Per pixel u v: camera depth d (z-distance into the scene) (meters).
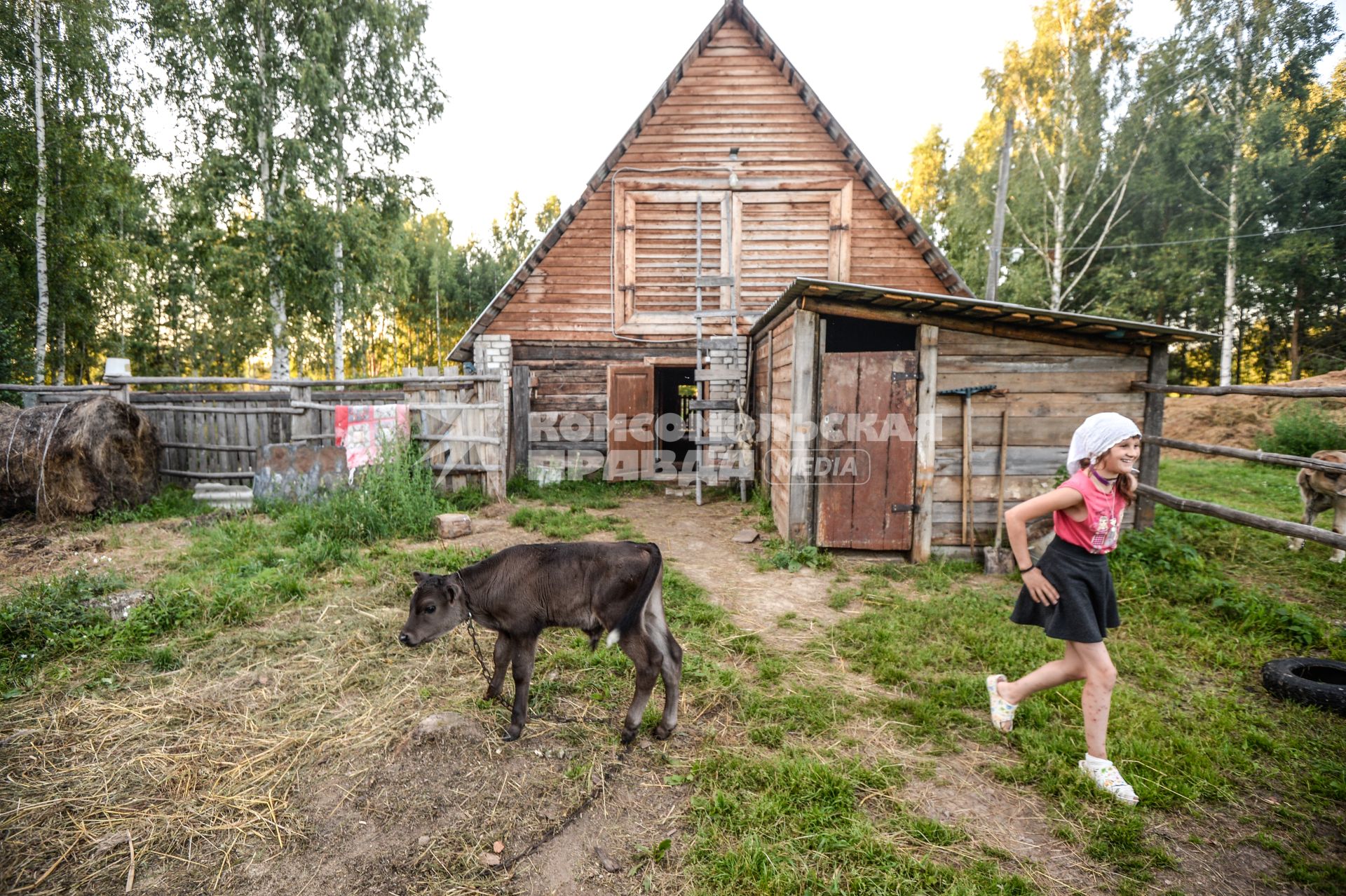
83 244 17.73
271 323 18.77
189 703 3.84
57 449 8.09
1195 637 4.89
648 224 12.16
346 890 2.50
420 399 9.93
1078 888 2.52
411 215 21.62
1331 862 2.65
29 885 2.51
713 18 11.59
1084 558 3.08
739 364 11.90
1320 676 4.24
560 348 12.34
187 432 10.37
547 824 2.87
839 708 3.91
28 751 3.36
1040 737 3.52
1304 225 25.20
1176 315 28.53
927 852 2.70
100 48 17.55
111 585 5.50
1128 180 26.47
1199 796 3.07
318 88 17.95
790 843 2.72
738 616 5.48
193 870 2.61
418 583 3.57
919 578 6.48
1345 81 28.00
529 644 3.52
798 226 12.02
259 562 6.30
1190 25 25.36
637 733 3.53
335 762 3.31
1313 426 13.95
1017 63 26.30
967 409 6.90
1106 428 2.94
